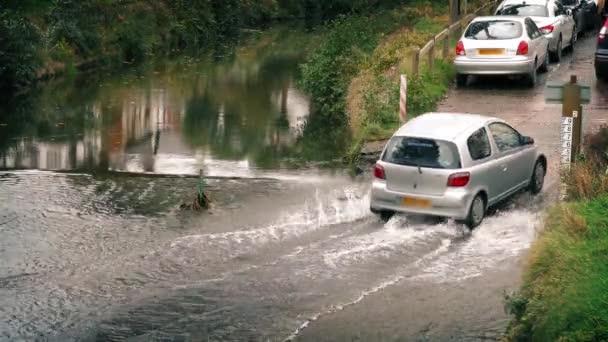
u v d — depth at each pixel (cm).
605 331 992
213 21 5312
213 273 1459
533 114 2409
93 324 1279
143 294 1380
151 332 1251
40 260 1525
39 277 1452
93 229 1683
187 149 2420
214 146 2455
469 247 1548
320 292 1374
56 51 3881
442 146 1630
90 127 2756
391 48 3106
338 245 1572
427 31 3853
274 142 2492
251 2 5922
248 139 2538
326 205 1809
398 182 1648
